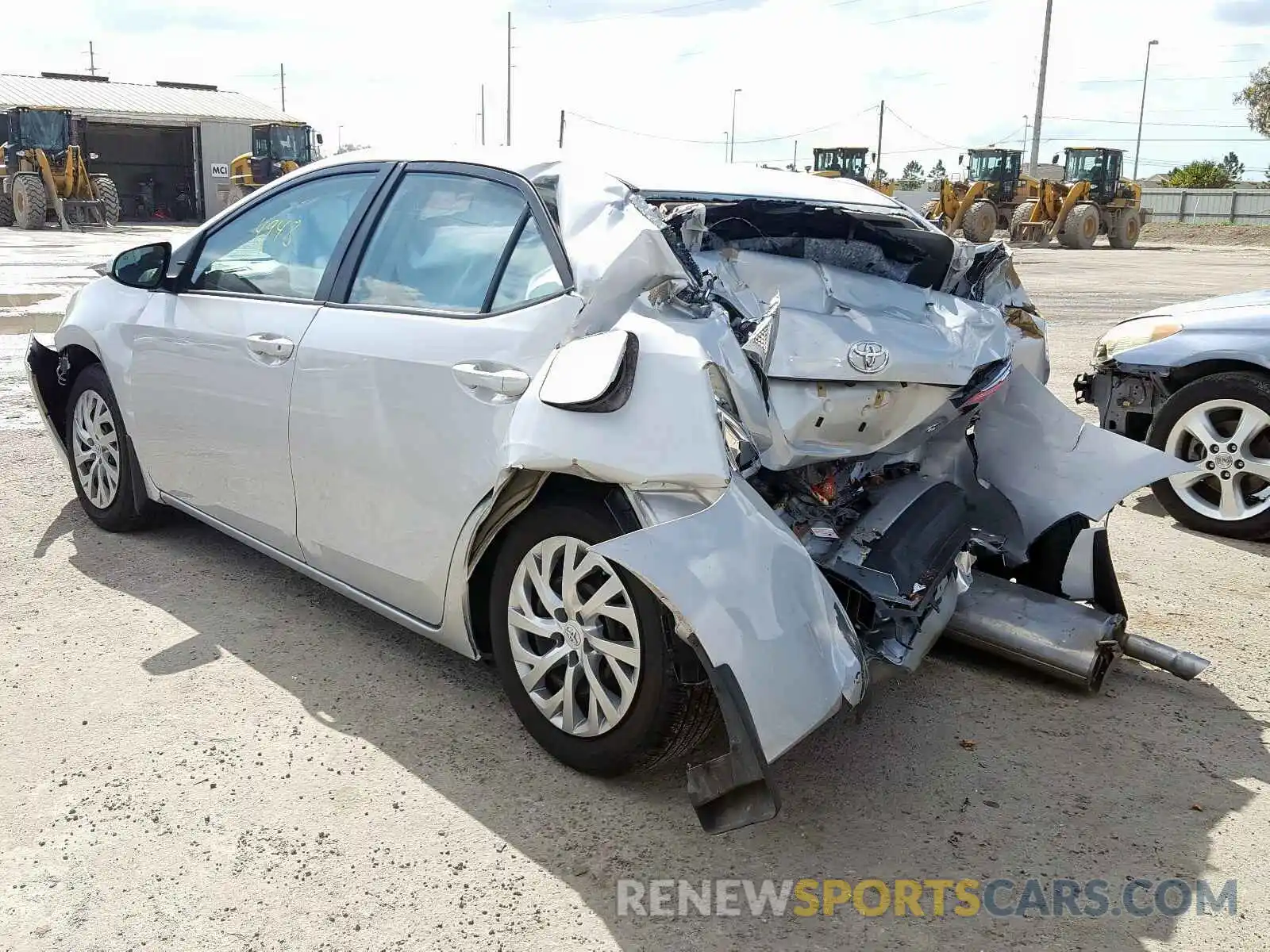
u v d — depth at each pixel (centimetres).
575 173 289
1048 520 366
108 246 2145
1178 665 338
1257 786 287
